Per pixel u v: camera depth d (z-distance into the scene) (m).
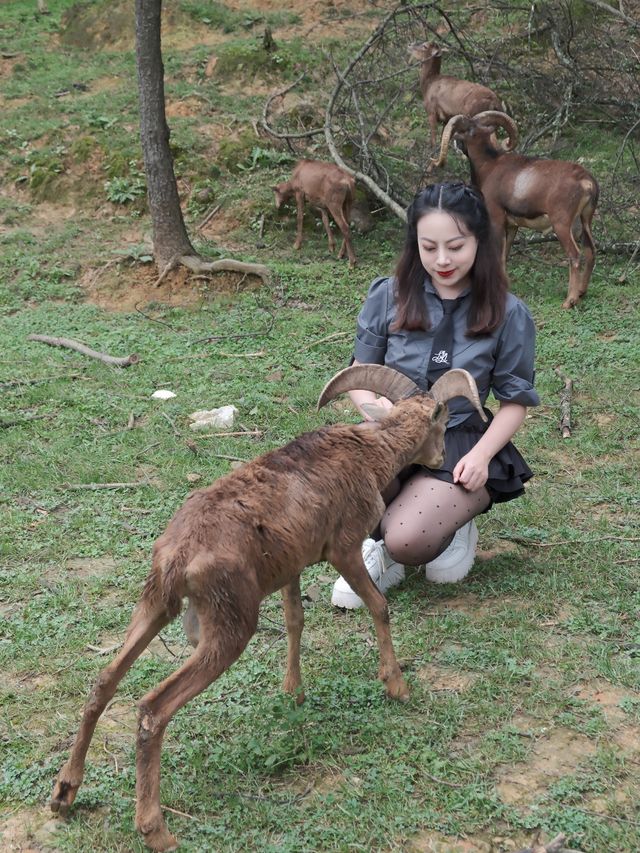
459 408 4.31
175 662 4.05
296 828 3.11
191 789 3.29
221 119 13.18
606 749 3.40
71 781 3.16
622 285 9.21
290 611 3.65
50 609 4.45
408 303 4.23
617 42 12.70
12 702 3.83
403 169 12.01
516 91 12.84
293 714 3.51
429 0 13.27
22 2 19.23
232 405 6.77
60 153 12.67
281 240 11.12
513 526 5.05
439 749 3.44
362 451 3.63
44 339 8.46
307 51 15.05
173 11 16.39
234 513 3.20
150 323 9.02
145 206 11.88
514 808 3.16
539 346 7.76
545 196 8.72
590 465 5.77
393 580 4.52
